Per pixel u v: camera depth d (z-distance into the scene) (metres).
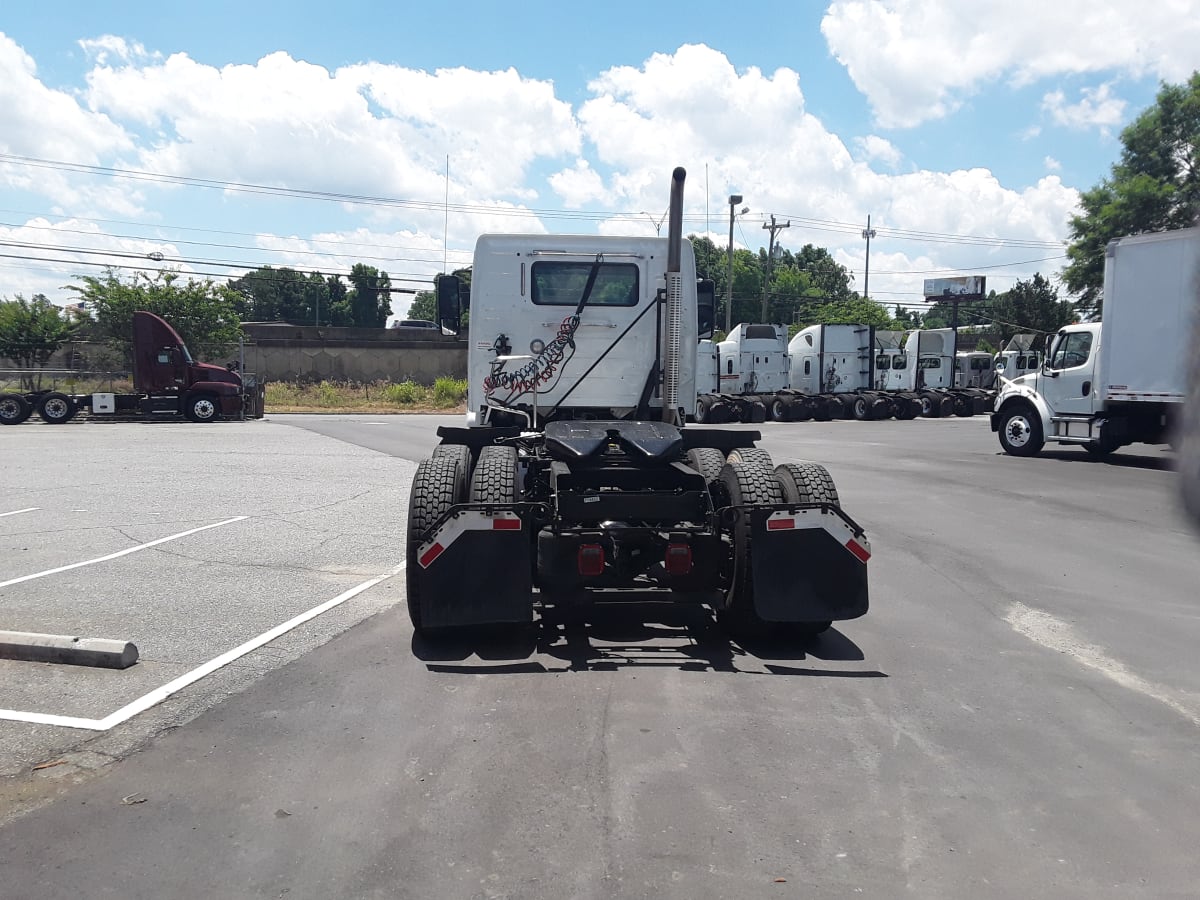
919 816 3.59
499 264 8.01
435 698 4.82
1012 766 4.07
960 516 11.02
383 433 24.31
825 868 3.21
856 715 4.66
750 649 5.79
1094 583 7.66
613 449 6.46
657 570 6.16
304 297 102.50
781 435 25.44
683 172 7.18
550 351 8.07
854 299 71.81
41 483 13.48
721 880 3.12
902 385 38.12
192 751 4.12
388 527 10.05
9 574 7.69
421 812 3.57
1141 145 34.34
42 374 34.00
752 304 73.38
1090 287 36.28
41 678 5.09
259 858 3.23
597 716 4.59
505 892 3.04
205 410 28.38
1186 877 3.17
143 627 6.13
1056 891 3.08
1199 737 4.43
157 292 41.19
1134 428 16.98
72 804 3.63
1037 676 5.32
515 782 3.83
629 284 8.07
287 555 8.54
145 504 11.59
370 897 3.01
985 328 60.62
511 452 6.22
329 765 3.99
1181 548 9.15
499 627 6.04
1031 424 18.48
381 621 6.33
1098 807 3.69
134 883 3.08
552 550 5.64
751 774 3.95
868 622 6.45
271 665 5.34
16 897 2.99
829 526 5.54
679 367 7.92
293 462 16.75
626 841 3.37
